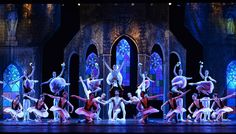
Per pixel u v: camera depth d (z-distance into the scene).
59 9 18.50
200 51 18.62
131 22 17.97
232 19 18.62
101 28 17.91
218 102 16.97
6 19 18.58
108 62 17.83
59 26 18.53
